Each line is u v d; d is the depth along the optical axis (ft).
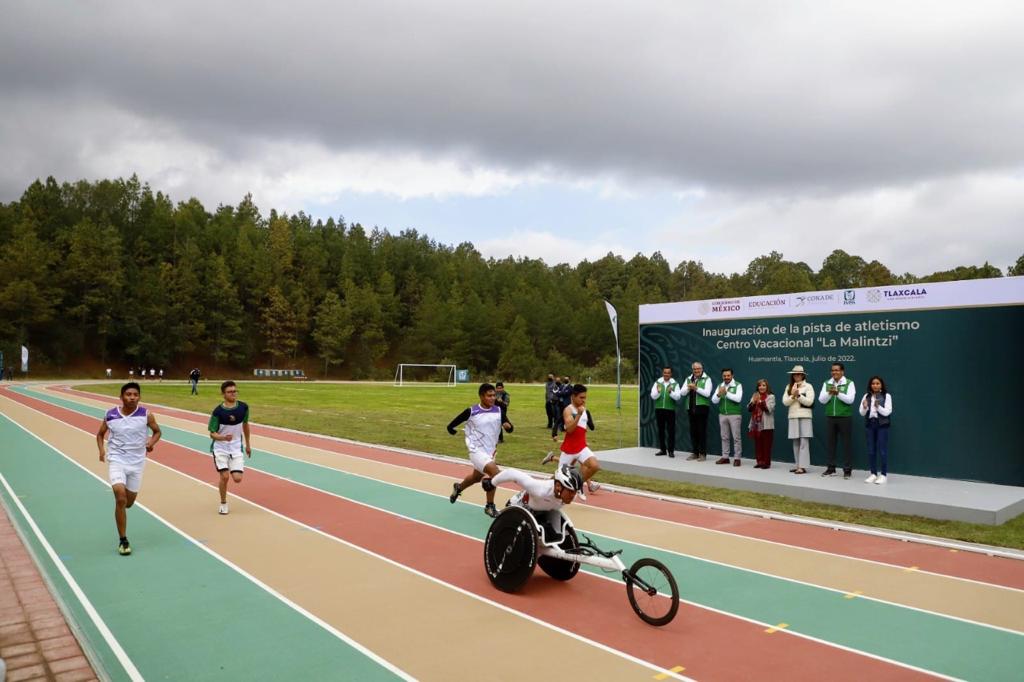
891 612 19.93
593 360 383.65
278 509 33.47
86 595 20.68
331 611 19.49
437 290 366.63
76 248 253.24
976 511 31.68
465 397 148.36
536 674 15.47
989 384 40.11
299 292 317.42
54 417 82.17
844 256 456.86
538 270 463.83
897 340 43.60
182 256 294.87
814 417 47.21
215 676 15.26
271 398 132.46
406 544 27.02
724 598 21.04
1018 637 18.08
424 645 17.11
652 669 15.81
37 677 15.03
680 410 54.70
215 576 22.65
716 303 52.65
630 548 26.99
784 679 15.39
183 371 279.08
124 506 25.30
